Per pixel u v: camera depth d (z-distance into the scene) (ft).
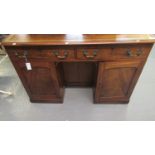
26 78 4.78
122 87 4.90
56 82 4.89
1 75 7.30
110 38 3.70
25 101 5.88
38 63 4.25
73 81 6.32
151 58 8.17
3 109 5.59
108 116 5.16
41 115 5.31
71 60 4.13
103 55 3.94
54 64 4.32
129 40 3.56
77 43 3.61
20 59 4.15
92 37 3.80
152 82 6.48
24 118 5.20
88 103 5.71
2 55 8.17
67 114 5.32
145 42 3.54
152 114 5.15
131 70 4.34
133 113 5.22
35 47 3.83
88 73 5.98
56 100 5.62
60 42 3.65
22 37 3.93
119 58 4.00
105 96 5.28
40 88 5.14
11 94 6.15
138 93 5.97
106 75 4.49
